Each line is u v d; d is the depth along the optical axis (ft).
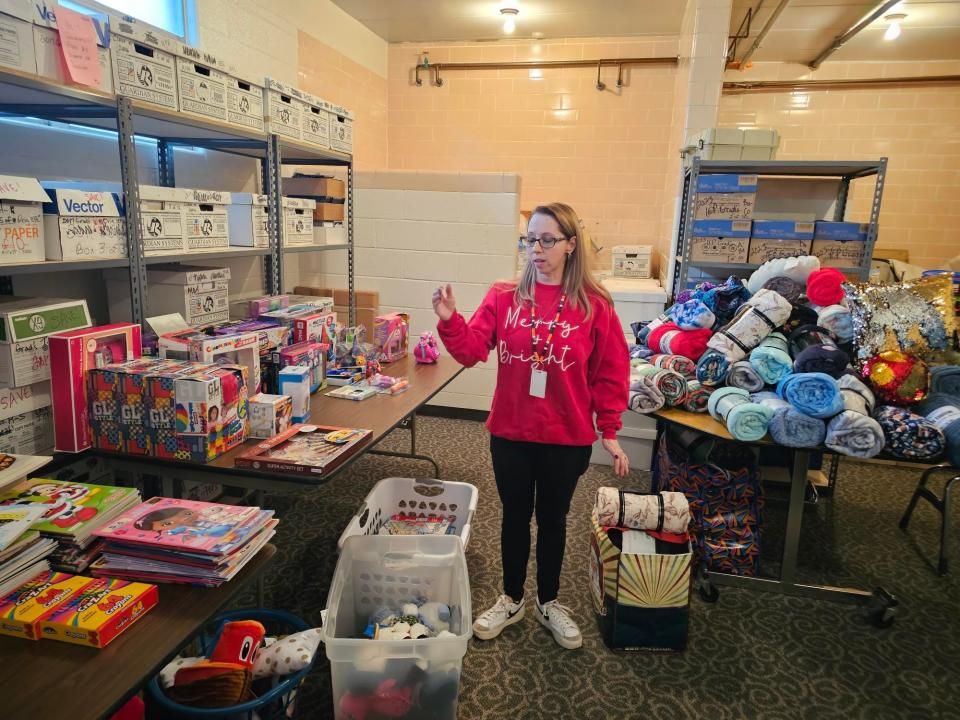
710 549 8.07
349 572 6.00
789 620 7.34
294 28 13.23
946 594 7.98
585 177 17.80
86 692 3.08
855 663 6.61
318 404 7.36
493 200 13.48
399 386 7.96
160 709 4.37
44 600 3.66
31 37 5.49
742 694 6.12
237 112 8.52
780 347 7.77
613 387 6.24
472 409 14.71
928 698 6.12
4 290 7.02
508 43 17.47
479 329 6.25
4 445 5.34
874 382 7.25
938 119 17.81
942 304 7.71
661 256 16.20
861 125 18.19
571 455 6.17
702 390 7.98
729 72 18.45
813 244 10.94
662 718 5.79
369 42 16.87
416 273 14.10
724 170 11.62
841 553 9.01
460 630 5.61
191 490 8.18
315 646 4.92
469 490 7.88
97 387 5.52
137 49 6.83
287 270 14.02
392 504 7.99
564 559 8.57
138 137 9.15
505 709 5.84
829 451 7.07
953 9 14.11
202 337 6.57
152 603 3.79
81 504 4.43
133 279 6.74
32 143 7.59
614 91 17.24
